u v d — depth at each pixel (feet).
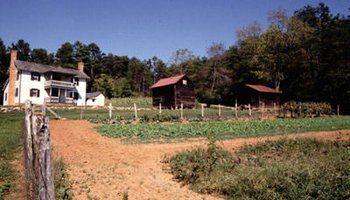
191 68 257.75
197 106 168.66
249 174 25.25
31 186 14.17
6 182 23.94
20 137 47.11
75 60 322.75
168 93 147.33
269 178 23.80
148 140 50.39
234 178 25.04
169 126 69.36
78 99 162.91
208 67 230.07
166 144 46.42
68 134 56.90
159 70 387.55
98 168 31.42
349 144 39.52
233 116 100.83
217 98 207.31
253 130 63.26
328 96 155.12
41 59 333.21
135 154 39.09
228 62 224.12
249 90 164.55
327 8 213.46
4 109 111.86
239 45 224.74
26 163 16.58
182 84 146.20
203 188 24.89
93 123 77.25
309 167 25.84
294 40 181.98
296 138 44.70
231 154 33.96
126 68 395.75
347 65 150.61
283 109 114.21
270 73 191.62
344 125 73.10
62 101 150.51
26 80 142.41
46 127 12.18
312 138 46.60
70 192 22.56
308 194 21.22
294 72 186.91
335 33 161.38
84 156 37.32
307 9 221.46
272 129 65.92
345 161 27.96
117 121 80.12
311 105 116.06
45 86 148.46
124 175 29.17
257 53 201.16
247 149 38.47
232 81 213.66
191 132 58.75
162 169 31.76
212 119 92.99
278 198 21.36
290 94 188.44
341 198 20.17
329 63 162.61
